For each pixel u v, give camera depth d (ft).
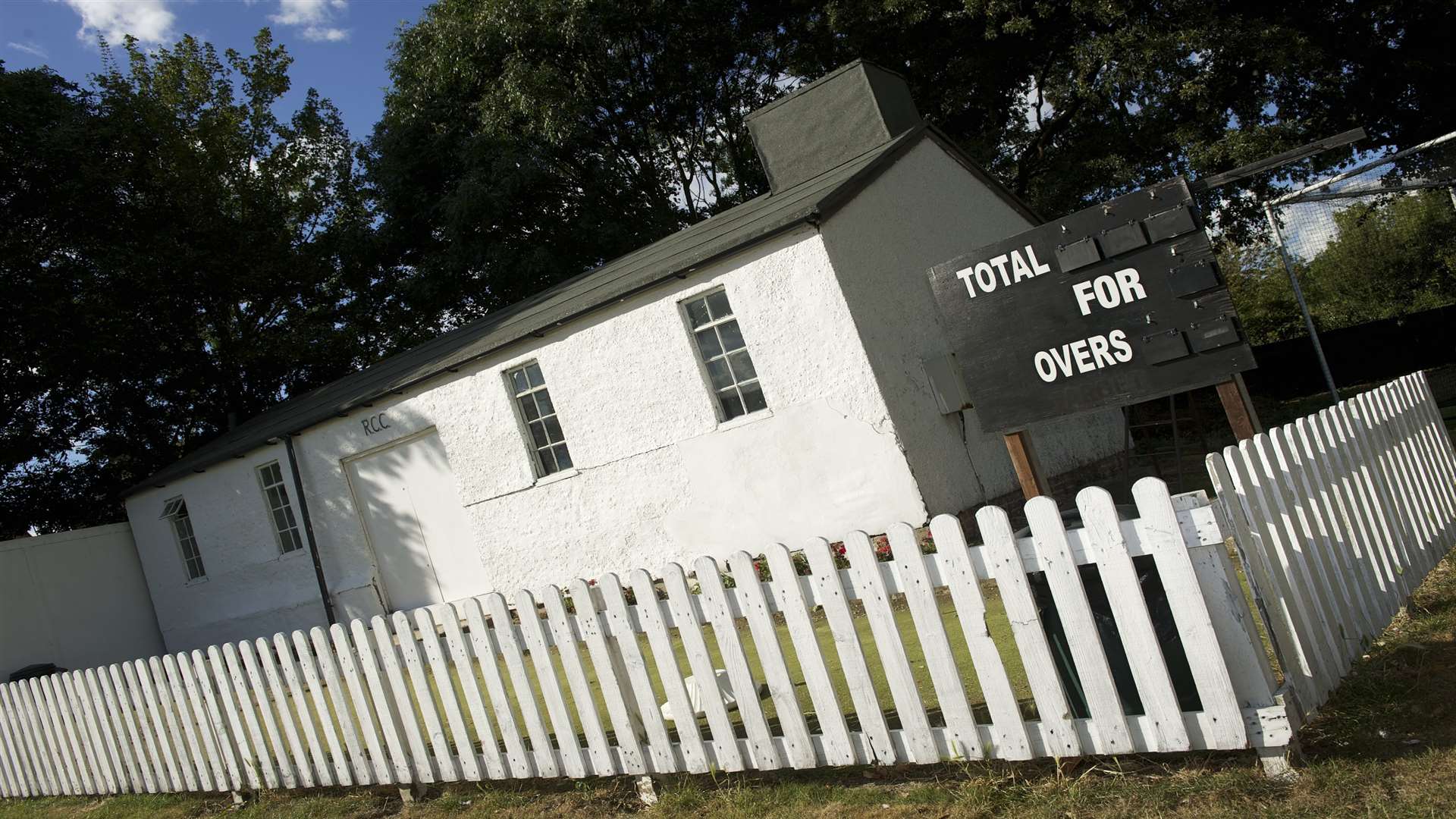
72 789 27.09
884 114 43.16
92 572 55.67
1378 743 12.08
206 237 71.26
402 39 83.25
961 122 77.71
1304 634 12.91
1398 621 16.63
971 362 24.11
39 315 61.36
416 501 46.70
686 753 15.67
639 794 16.34
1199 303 21.07
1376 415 19.48
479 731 18.08
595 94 79.92
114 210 66.59
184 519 56.34
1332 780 11.25
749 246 35.09
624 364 39.14
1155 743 12.00
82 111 65.92
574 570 41.75
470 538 45.14
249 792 22.58
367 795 20.31
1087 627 12.17
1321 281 99.45
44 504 69.97
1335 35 65.62
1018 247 23.17
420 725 21.58
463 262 77.41
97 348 64.39
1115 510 11.91
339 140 89.56
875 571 13.53
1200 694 11.73
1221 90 66.08
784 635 25.76
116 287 65.77
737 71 82.74
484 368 43.09
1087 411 22.59
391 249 83.61
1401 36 66.39
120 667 24.52
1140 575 13.15
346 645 19.66
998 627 21.99
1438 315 66.13
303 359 76.64
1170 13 61.00
